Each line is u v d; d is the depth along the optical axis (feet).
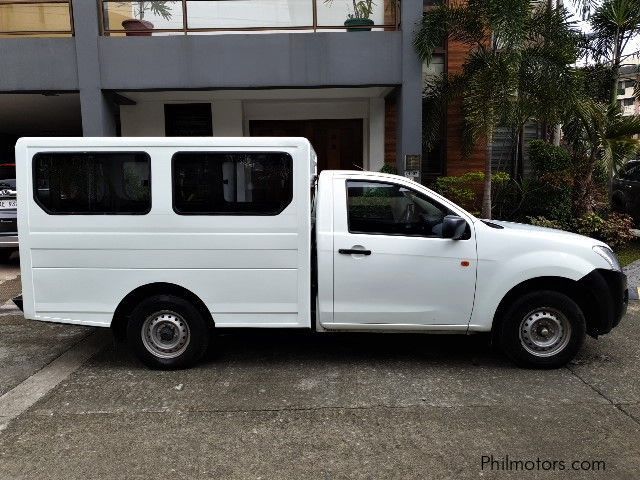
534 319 15.16
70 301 15.10
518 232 15.19
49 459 10.89
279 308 15.10
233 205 14.76
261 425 12.22
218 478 10.17
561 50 28.63
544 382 14.49
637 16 35.09
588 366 15.64
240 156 14.65
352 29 31.09
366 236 14.94
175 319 15.35
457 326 15.20
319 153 38.83
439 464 10.55
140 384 14.64
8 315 21.59
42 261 14.97
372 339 18.31
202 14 31.42
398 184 15.26
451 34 30.50
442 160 39.34
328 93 35.22
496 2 27.22
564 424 12.12
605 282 15.02
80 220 14.78
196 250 14.85
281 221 14.74
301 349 17.34
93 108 29.55
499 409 12.90
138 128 38.06
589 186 34.68
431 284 14.97
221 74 29.43
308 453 11.01
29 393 14.16
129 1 30.01
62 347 17.89
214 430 12.01
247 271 14.94
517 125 30.66
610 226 32.53
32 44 29.19
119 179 14.71
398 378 14.89
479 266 14.89
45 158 14.69
